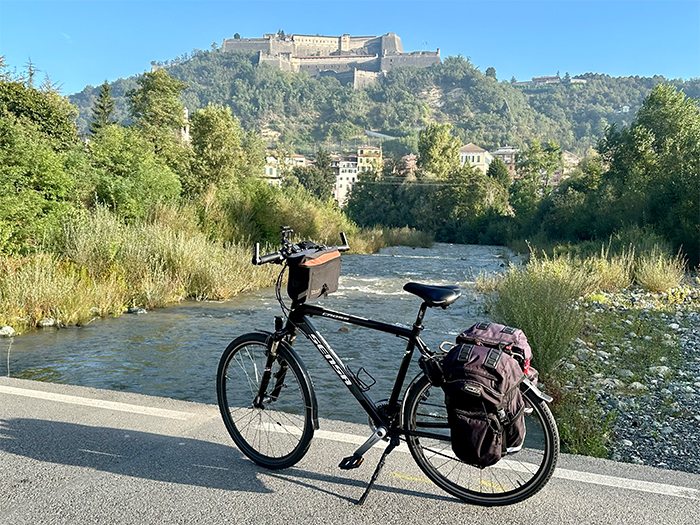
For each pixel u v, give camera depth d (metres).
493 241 55.72
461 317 11.02
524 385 2.84
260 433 3.53
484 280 15.81
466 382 2.62
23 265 10.98
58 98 40.62
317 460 3.51
